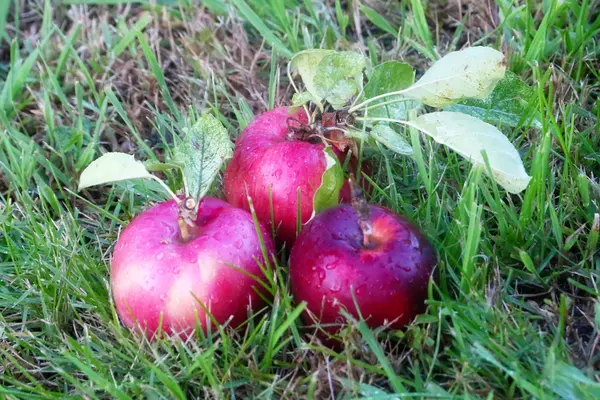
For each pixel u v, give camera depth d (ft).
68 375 1.44
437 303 1.45
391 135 1.63
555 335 1.47
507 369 1.39
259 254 1.47
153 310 1.44
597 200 1.71
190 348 1.49
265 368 1.48
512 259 1.65
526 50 2.08
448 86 1.60
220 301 1.44
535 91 1.74
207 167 1.49
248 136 1.65
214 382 1.42
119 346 1.58
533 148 1.83
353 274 1.40
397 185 1.83
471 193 1.55
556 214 1.69
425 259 1.44
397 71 1.69
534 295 1.59
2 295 1.67
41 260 1.70
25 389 1.52
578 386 1.35
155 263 1.43
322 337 1.50
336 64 1.56
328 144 1.59
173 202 1.52
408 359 1.48
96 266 1.68
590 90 1.98
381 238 1.44
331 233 1.44
